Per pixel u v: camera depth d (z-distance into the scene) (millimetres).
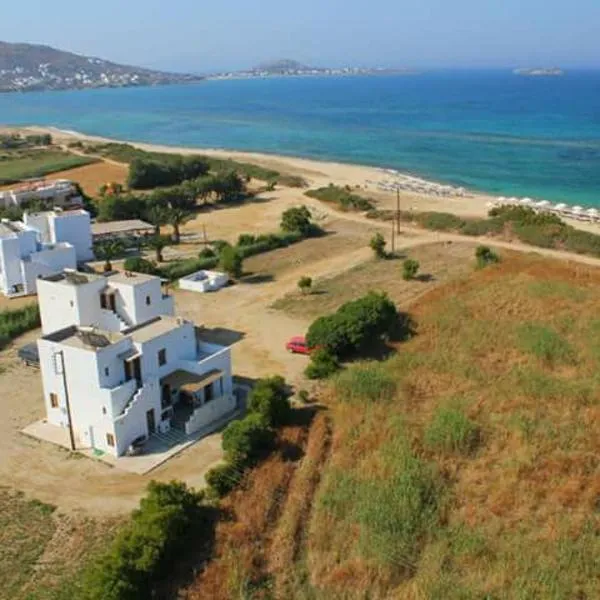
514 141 186750
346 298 68125
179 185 126062
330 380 49000
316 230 96875
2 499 36812
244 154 176500
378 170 149375
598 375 47906
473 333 56031
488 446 39469
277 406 42438
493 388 46469
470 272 74625
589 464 37562
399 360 51219
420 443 39562
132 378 42062
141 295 51125
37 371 52719
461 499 34781
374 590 28875
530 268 73750
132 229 93500
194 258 83625
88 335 42750
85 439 41906
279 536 32312
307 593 28938
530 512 33781
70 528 34406
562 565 30000
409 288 70312
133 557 29641
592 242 85188
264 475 36750
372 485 35406
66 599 29359
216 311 65625
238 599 28578
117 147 174250
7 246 69688
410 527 32219
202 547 31938
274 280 75000
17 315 62281
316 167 154750
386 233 95375
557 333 55500
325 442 40531
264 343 57562
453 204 113375
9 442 42344
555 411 43312
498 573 29469
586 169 145500
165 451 41219
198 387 43688
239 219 106688
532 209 101000
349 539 32000
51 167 150125
